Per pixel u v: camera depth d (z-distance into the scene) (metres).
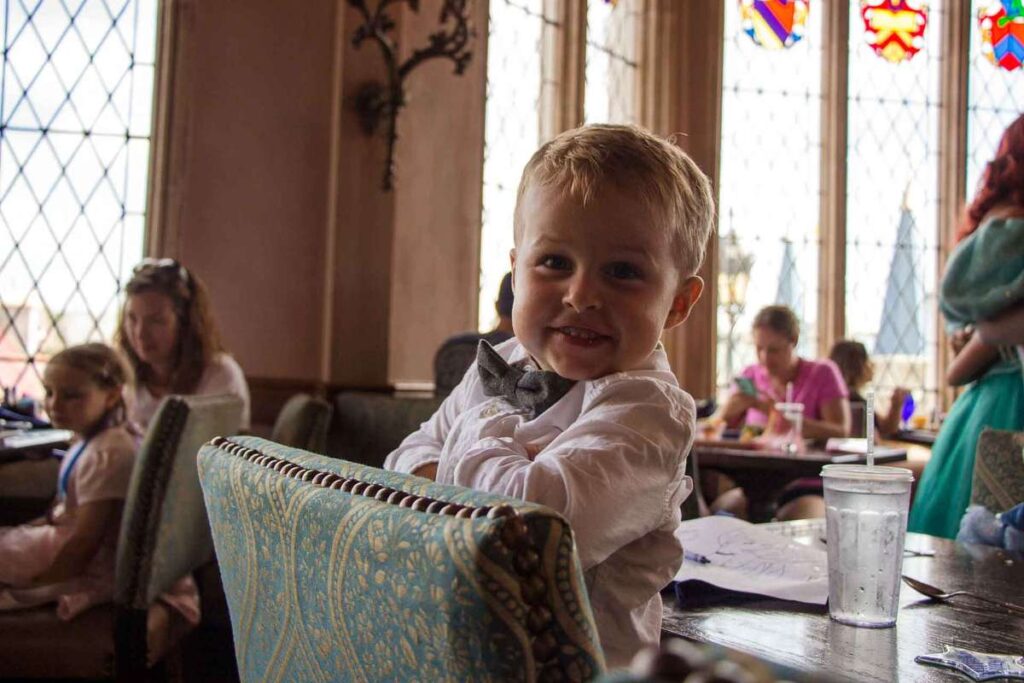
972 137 6.81
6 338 3.91
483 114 4.82
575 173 0.82
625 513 0.76
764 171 6.31
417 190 4.47
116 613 2.02
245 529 0.73
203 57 4.11
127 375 2.40
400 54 4.33
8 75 3.95
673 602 1.10
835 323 6.39
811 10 6.51
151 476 2.03
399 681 0.55
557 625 0.49
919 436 4.93
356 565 0.57
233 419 2.47
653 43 5.90
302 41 4.18
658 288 0.83
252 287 4.11
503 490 0.77
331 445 4.00
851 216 6.51
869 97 6.61
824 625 1.00
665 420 0.81
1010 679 0.82
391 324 4.31
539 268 0.85
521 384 0.91
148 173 4.15
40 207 3.99
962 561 1.39
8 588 2.10
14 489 3.04
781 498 3.88
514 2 5.14
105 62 4.12
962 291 2.02
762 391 4.33
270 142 4.14
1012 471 1.75
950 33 6.77
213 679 2.86
